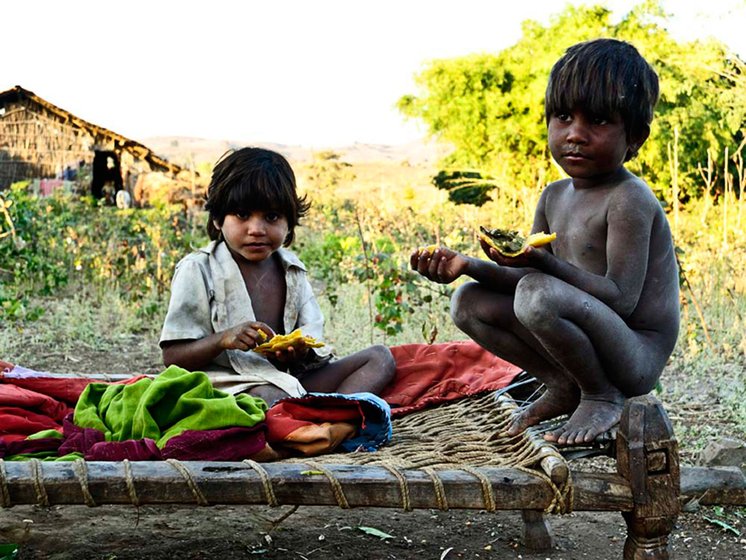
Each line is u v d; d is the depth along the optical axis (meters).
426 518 3.47
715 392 5.21
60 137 22.17
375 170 37.19
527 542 3.18
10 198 9.11
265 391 3.42
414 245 8.95
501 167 21.70
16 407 3.36
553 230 2.99
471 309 2.93
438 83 22.08
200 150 66.88
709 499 3.30
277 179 3.57
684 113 17.25
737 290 6.94
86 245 9.48
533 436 2.74
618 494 2.47
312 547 3.13
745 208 8.47
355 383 3.72
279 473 2.43
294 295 3.79
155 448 2.72
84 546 3.05
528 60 21.58
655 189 15.04
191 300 3.56
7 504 2.30
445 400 3.58
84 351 6.63
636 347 2.72
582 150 2.74
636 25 19.45
